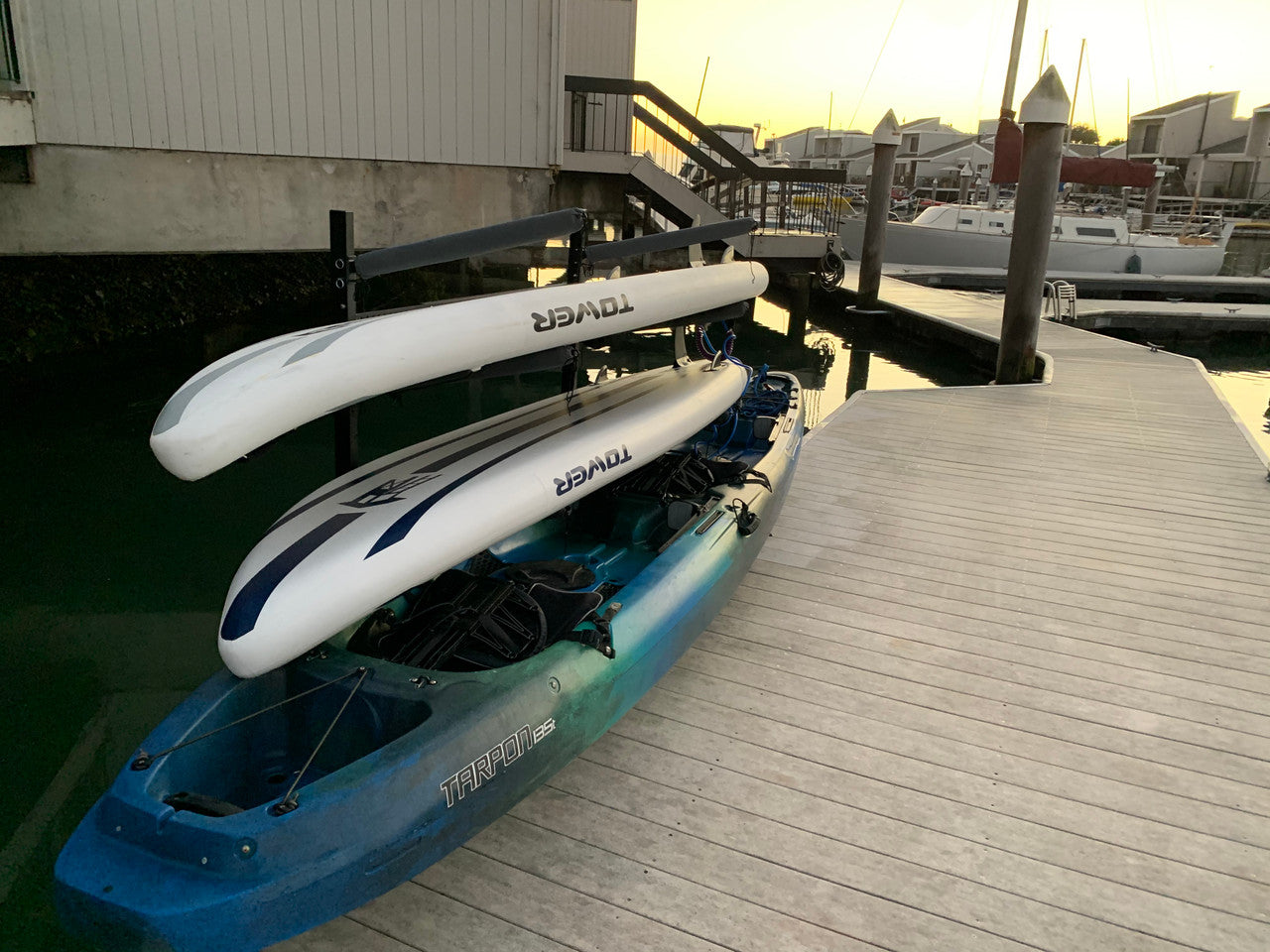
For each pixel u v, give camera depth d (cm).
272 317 1287
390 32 719
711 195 1583
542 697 249
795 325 1532
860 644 373
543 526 391
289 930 192
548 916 231
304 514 267
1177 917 235
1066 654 366
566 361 342
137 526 579
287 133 694
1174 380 878
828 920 232
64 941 260
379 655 281
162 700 387
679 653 322
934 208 2150
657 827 264
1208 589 427
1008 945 225
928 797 279
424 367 267
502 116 784
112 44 616
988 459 623
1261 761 300
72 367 972
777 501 441
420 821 212
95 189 629
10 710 377
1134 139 5709
